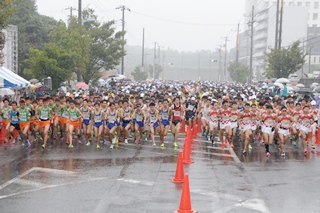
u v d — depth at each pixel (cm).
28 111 1653
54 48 3006
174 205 877
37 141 1825
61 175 1164
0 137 1869
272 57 4756
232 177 1155
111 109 1638
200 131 2161
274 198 945
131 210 841
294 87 4009
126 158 1428
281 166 1320
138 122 1758
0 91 2269
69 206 870
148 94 2370
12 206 873
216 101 1777
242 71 8681
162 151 1582
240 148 1689
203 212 833
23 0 5344
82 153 1526
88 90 3428
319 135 1867
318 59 10219
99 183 1071
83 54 3375
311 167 1306
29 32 4853
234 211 843
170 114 1662
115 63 4166
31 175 1163
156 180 1105
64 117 1850
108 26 4119
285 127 1493
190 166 1312
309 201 923
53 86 3003
